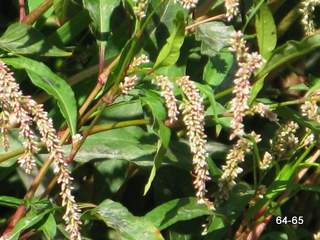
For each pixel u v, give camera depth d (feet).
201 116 1.23
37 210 1.27
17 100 1.20
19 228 1.25
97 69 1.48
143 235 1.28
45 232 1.27
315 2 1.41
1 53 1.39
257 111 1.32
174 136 1.48
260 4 1.37
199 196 1.25
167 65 1.28
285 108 1.43
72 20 1.50
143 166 1.48
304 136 1.48
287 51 1.33
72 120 1.30
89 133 1.32
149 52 1.47
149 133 1.49
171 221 1.38
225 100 1.49
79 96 1.50
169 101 1.23
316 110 1.39
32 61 1.31
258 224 1.49
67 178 1.23
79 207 1.33
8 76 1.20
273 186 1.46
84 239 1.36
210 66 1.47
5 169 1.48
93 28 1.48
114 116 1.50
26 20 1.44
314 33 1.36
